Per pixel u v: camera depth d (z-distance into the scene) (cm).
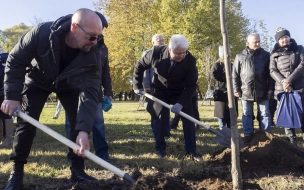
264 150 465
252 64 618
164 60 507
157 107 525
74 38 319
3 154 548
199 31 2444
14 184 357
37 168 454
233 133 352
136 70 539
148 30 2222
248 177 415
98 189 375
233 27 2552
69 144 318
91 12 310
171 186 319
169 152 566
